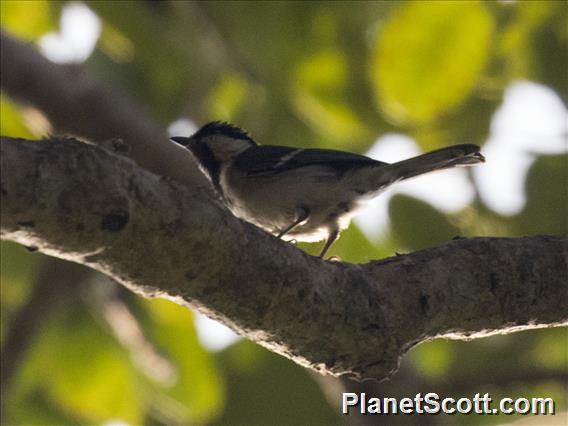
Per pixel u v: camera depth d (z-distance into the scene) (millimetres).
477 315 7395
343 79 11484
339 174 10062
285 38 11219
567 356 13375
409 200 11188
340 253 12047
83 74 11086
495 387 12453
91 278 12070
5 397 11727
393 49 11164
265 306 6488
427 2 11016
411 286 7141
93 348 12344
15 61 10766
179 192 5973
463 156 9547
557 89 11164
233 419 13008
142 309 12398
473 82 11211
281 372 13188
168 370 12227
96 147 5648
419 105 11305
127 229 5715
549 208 10992
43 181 5363
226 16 10898
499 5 11164
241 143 11195
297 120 11875
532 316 7590
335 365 6977
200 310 6492
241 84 11844
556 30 11289
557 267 7598
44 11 12008
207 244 6066
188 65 11297
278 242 6508
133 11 10602
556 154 11078
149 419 12812
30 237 5516
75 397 12383
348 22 11297
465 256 7422
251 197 10445
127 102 11203
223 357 13336
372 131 11586
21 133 12508
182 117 12383
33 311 11875
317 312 6672
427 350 13961
